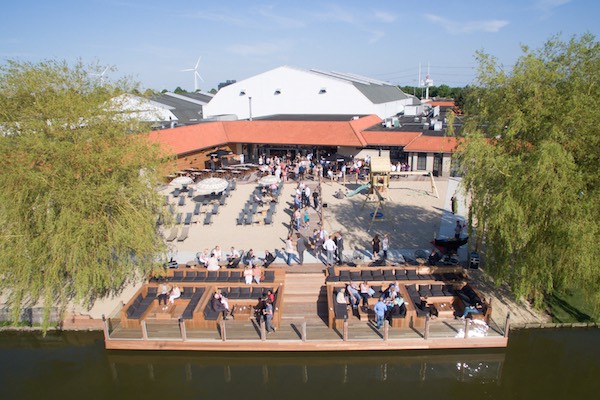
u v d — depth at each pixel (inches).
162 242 874.8
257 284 858.1
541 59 774.5
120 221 789.2
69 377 716.0
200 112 2657.5
